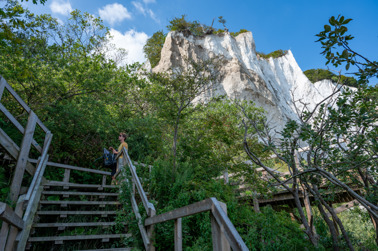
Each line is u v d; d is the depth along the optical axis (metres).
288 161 5.33
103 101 10.46
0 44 6.24
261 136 5.81
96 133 9.85
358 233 9.68
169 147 7.76
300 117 5.19
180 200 5.54
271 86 35.66
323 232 7.94
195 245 4.25
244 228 5.71
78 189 7.55
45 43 9.59
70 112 8.73
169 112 7.53
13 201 4.60
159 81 7.97
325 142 4.68
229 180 8.05
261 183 6.61
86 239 4.99
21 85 8.85
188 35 32.88
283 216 7.08
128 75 11.23
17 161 4.97
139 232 4.38
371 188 5.36
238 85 30.02
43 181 5.91
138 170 6.91
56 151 8.94
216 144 7.50
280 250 5.45
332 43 3.12
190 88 7.67
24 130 5.29
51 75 9.23
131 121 10.58
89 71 9.81
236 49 34.41
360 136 4.68
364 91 4.68
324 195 6.76
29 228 4.27
